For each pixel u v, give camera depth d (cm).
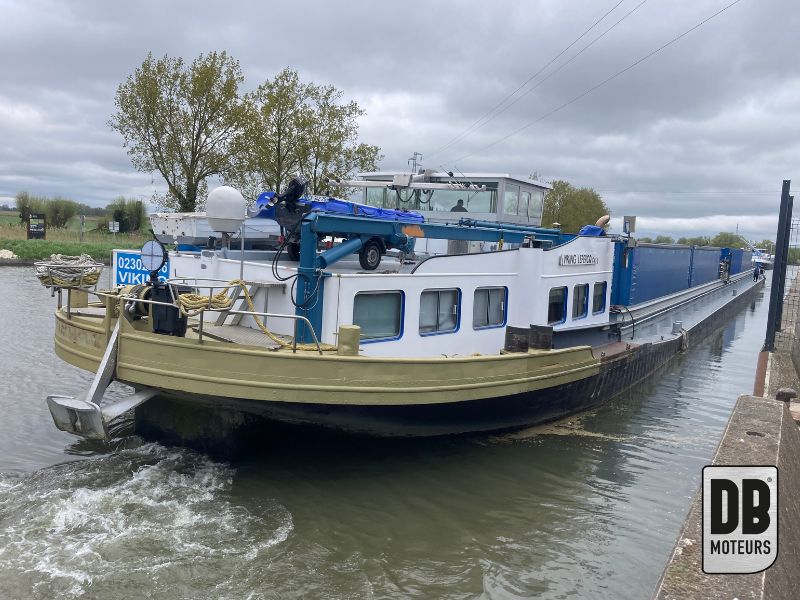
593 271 1119
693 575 295
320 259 719
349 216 751
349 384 646
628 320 1420
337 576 523
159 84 2525
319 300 713
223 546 555
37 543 541
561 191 5312
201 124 2566
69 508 603
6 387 1017
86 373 1125
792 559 339
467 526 627
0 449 750
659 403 1166
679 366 1527
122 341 648
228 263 791
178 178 2603
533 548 594
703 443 930
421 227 863
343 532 596
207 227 1017
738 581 289
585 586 536
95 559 521
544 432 930
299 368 628
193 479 682
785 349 1197
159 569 513
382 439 767
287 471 721
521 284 927
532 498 703
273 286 735
